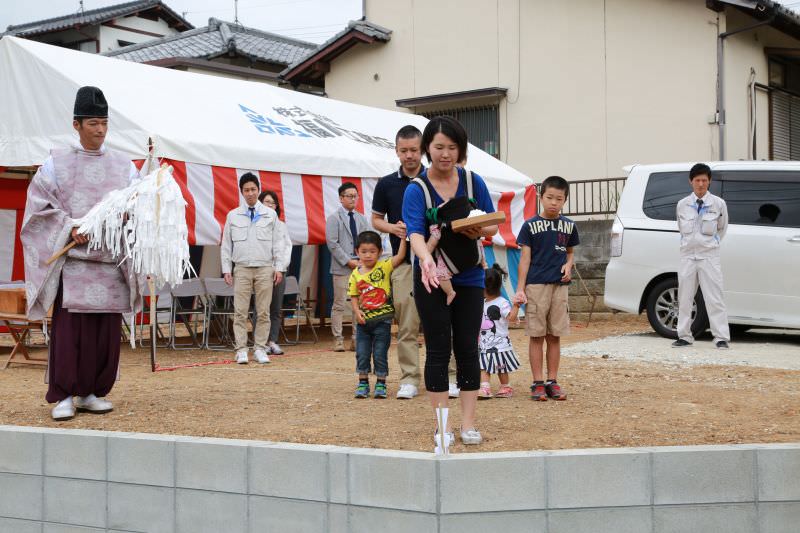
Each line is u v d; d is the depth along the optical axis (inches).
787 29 572.1
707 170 333.1
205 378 279.1
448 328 165.9
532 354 225.0
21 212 436.5
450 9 653.9
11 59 350.6
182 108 362.3
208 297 382.0
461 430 172.1
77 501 168.6
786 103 636.7
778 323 348.8
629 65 579.2
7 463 173.9
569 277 223.3
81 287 205.3
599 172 591.5
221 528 156.3
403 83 676.7
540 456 140.4
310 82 738.8
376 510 143.6
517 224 496.4
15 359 339.9
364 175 409.1
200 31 858.1
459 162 164.2
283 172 372.2
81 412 213.9
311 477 148.7
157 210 212.2
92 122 209.6
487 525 139.5
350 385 259.4
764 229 353.1
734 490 143.8
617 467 141.9
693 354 321.4
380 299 232.7
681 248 343.6
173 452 159.8
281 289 361.4
